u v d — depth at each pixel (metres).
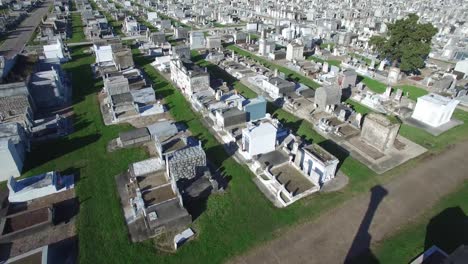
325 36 82.81
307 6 129.12
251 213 24.89
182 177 27.42
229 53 69.31
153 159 30.70
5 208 25.06
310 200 26.34
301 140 34.97
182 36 80.75
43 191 26.23
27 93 38.88
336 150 33.47
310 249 21.95
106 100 43.31
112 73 51.25
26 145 32.53
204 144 34.09
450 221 24.48
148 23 99.62
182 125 38.22
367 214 25.05
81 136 35.50
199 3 136.25
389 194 27.22
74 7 128.25
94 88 48.84
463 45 70.44
